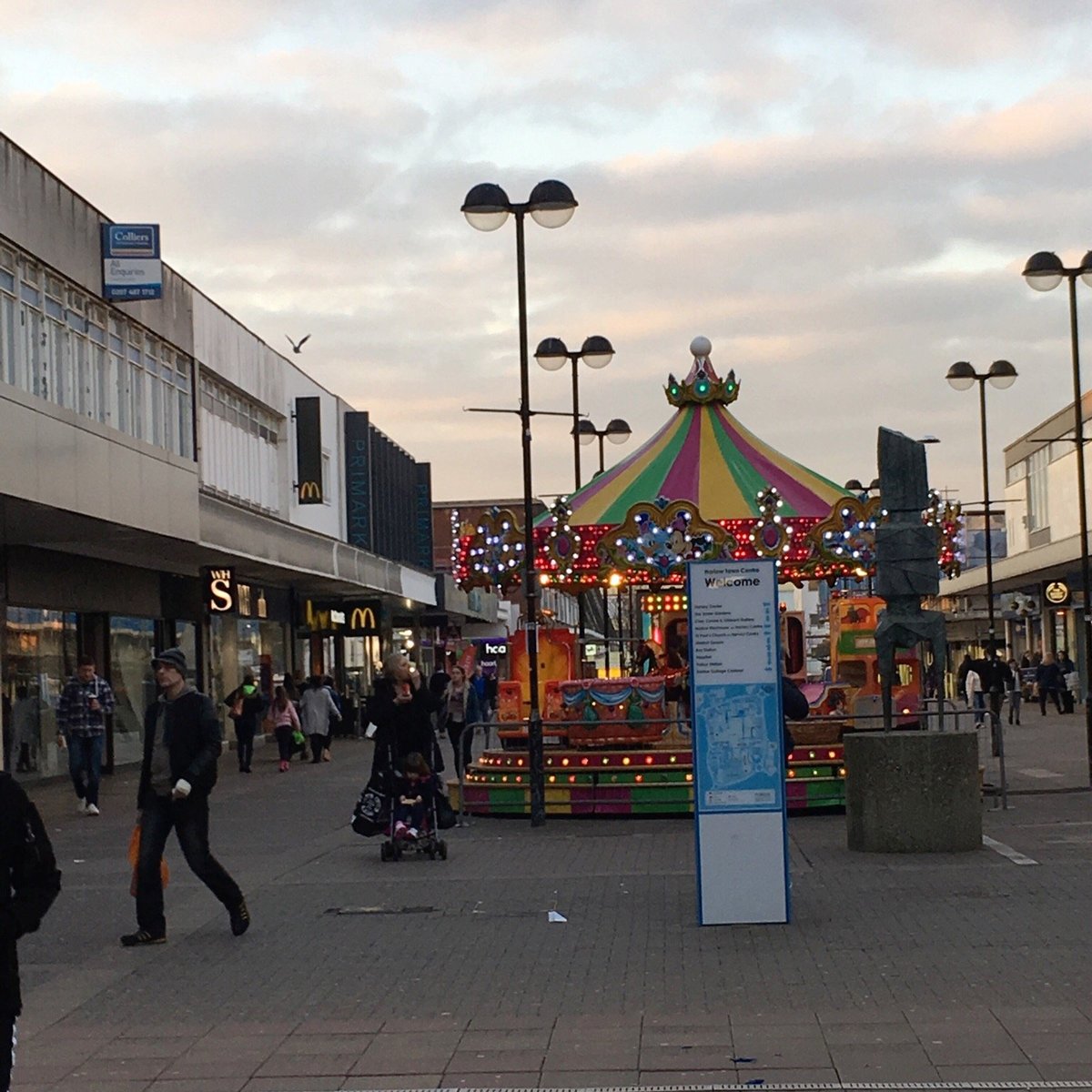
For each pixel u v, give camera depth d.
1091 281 24.88
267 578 43.47
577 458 31.19
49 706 29.77
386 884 14.73
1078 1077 7.41
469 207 20.47
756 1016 8.88
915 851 15.52
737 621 11.84
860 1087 7.38
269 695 43.56
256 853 17.62
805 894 13.14
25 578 28.48
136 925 12.78
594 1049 8.26
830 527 21.62
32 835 6.02
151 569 35.84
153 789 11.92
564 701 20.73
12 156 23.92
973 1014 8.73
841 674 23.78
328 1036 8.77
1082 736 36.56
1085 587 24.12
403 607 63.16
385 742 16.52
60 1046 8.72
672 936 11.40
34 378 24.88
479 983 10.02
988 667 40.59
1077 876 13.68
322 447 50.59
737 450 23.31
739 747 11.82
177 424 33.56
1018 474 71.75
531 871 15.30
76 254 26.78
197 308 36.22
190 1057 8.41
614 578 22.44
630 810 20.33
